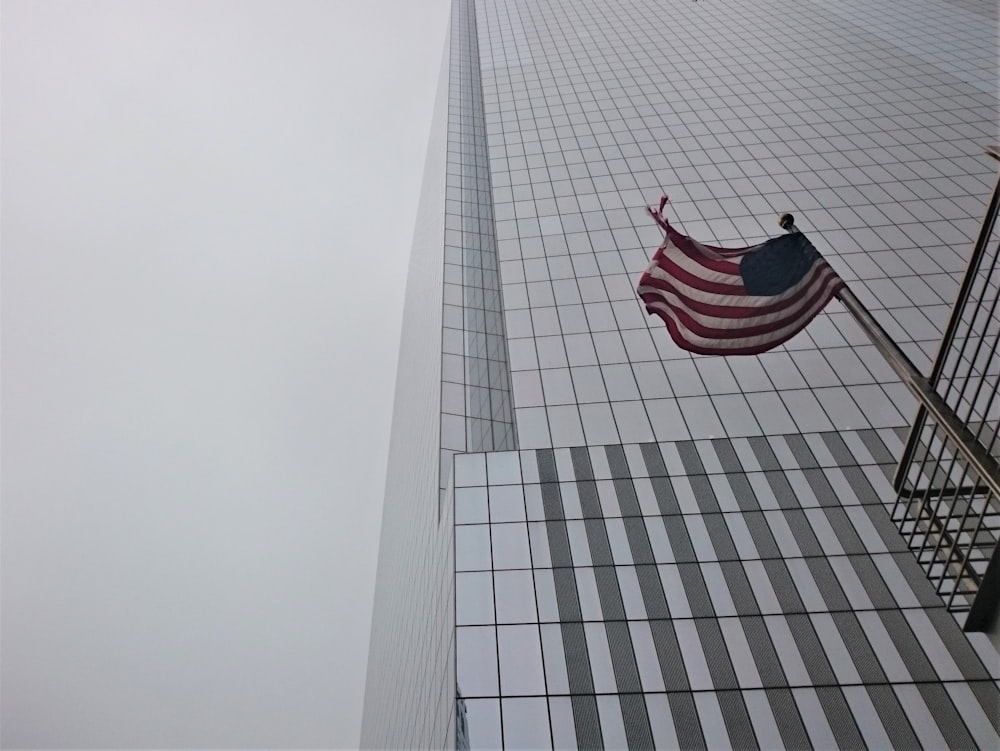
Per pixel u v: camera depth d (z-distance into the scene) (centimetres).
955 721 1788
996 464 1257
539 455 2702
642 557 2258
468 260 4122
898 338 3155
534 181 4566
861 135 4734
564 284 3634
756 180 4338
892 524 2288
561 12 7662
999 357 2983
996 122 4716
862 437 2659
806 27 6638
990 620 1323
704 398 2922
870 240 3753
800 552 2228
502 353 3509
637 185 4391
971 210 3916
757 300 1914
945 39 6038
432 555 2905
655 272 2014
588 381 3055
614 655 1981
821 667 1912
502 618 2103
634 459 2650
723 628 2030
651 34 6888
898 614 2020
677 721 1830
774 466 2569
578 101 5612
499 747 1808
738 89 5528
